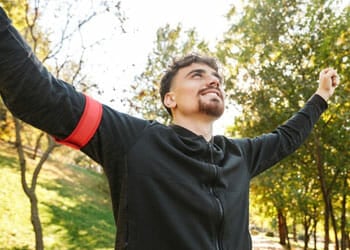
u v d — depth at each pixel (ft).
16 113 3.80
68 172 67.51
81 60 23.67
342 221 41.52
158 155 4.46
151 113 30.83
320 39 32.81
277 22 34.06
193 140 4.89
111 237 39.24
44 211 39.24
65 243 33.17
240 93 35.96
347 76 31.96
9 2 22.27
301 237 123.34
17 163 53.98
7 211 35.29
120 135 4.41
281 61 33.94
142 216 4.19
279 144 6.31
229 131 42.11
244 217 4.97
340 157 35.06
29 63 3.70
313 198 41.50
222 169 4.84
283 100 35.24
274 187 41.34
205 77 5.43
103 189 64.64
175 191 4.32
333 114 32.68
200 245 4.21
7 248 28.30
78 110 4.13
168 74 5.68
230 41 35.88
